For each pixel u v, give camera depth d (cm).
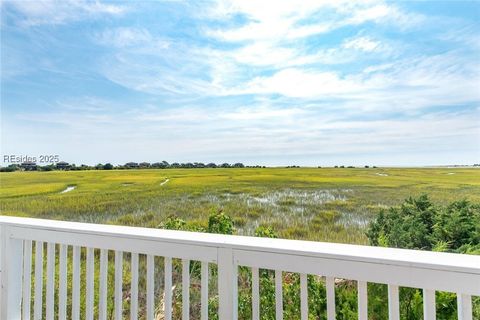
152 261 146
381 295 158
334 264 111
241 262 126
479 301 146
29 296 183
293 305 179
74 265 167
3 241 186
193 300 221
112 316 237
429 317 99
